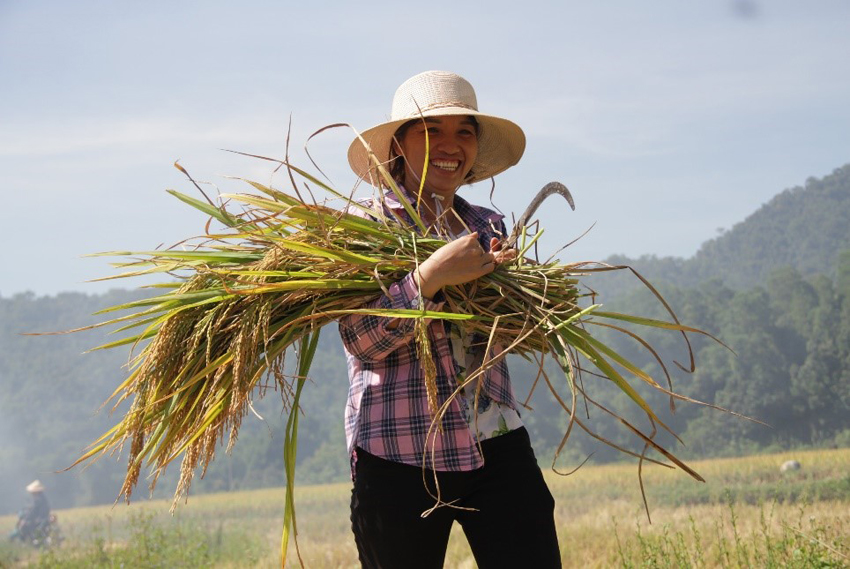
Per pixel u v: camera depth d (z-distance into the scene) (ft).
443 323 9.14
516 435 9.35
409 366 9.14
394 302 8.72
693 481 108.06
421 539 9.01
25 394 639.35
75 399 634.84
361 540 9.34
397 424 9.04
